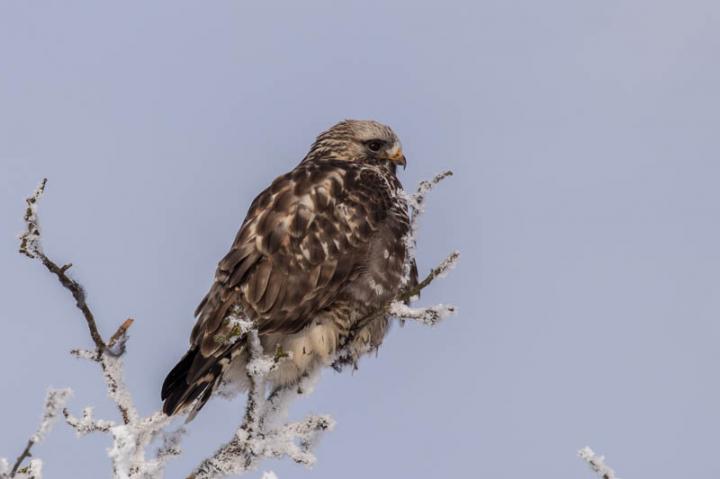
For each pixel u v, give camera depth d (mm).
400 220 11984
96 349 7648
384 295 11734
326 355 11305
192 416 10156
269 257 11203
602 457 6516
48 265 7316
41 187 7234
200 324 10969
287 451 8492
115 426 7535
